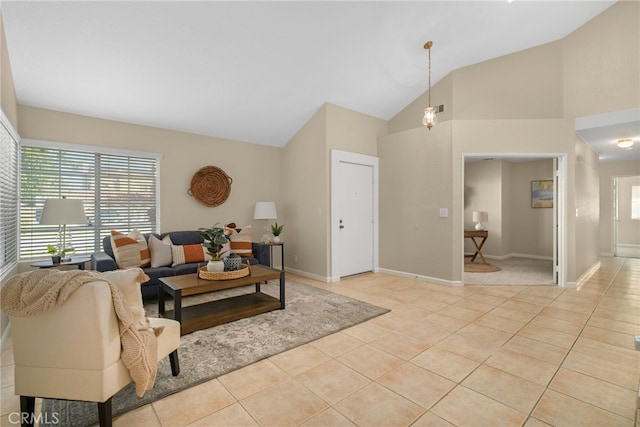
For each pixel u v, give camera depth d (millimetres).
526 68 4543
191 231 4527
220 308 3238
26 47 2840
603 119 4039
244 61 3582
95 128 3961
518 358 2295
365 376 2057
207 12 2900
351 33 3557
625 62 3877
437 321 3045
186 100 4004
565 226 4320
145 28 2910
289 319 3098
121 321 1538
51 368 1466
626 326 2902
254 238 5414
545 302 3648
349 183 4988
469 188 7305
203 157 4863
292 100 4496
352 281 4719
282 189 5730
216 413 1687
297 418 1645
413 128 5340
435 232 4594
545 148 4320
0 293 1437
